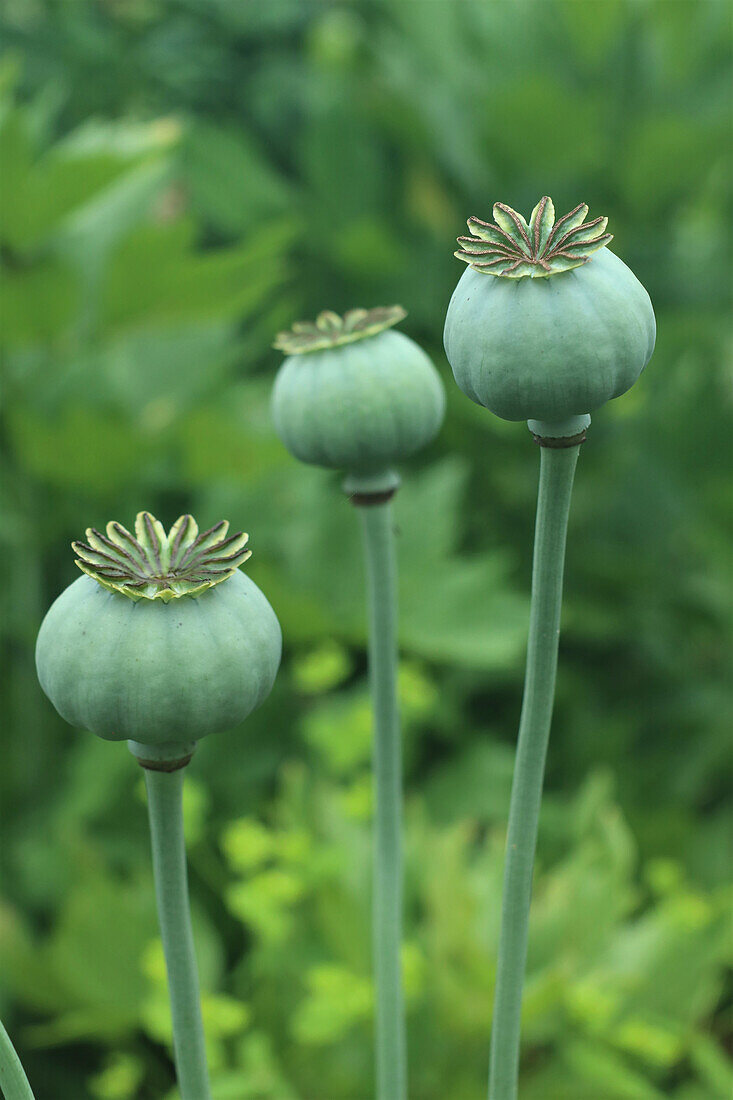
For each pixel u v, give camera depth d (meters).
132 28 2.54
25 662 1.92
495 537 2.40
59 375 1.85
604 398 0.57
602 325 0.56
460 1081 1.39
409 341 0.69
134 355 1.97
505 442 2.37
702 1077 1.50
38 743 1.93
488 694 2.21
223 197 2.50
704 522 2.13
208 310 1.83
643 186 2.38
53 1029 1.59
